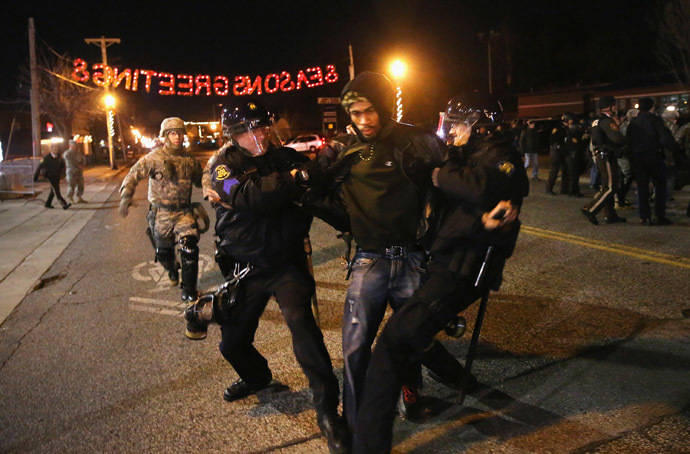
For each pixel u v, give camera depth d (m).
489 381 3.87
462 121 2.85
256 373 3.62
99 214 13.53
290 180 2.95
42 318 5.82
